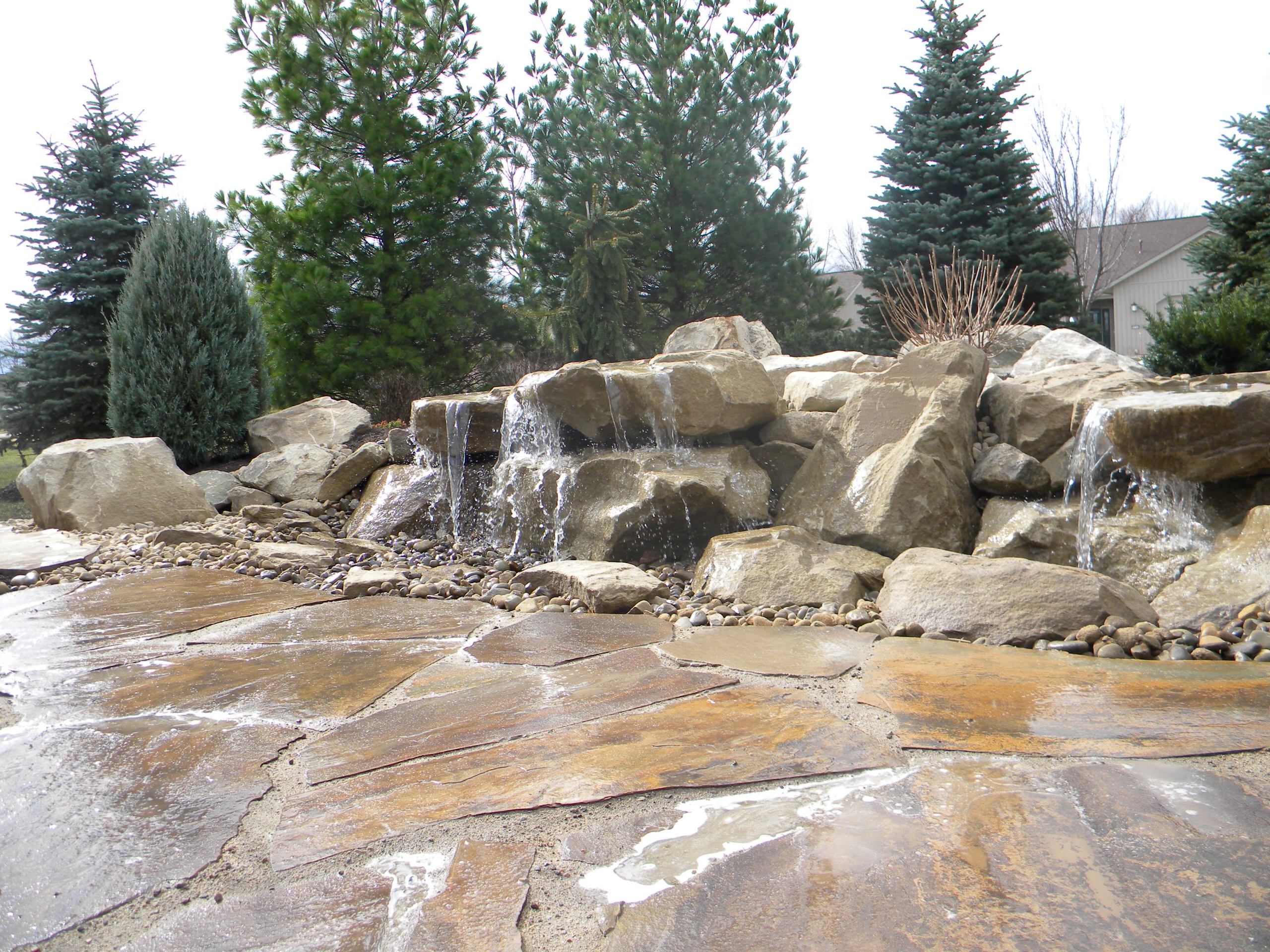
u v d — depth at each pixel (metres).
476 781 2.09
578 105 14.84
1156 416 4.10
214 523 6.96
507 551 5.80
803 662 3.08
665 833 1.78
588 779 2.07
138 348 8.70
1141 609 3.53
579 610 4.21
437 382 12.69
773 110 14.86
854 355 8.12
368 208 12.25
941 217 15.38
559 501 5.43
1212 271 12.80
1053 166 24.75
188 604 4.40
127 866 1.72
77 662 3.33
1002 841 1.69
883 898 1.50
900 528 4.57
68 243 13.45
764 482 5.41
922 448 4.71
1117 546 4.06
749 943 1.38
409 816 1.91
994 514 4.68
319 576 5.24
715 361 5.64
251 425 9.19
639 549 5.14
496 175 13.80
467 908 1.51
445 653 3.37
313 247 12.23
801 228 15.55
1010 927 1.39
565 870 1.64
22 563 5.46
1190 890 1.48
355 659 3.30
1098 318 32.72
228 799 2.04
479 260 13.55
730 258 15.09
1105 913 1.42
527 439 6.08
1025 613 3.44
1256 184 12.04
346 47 12.57
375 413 12.42
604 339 14.05
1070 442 4.86
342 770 2.20
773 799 1.93
